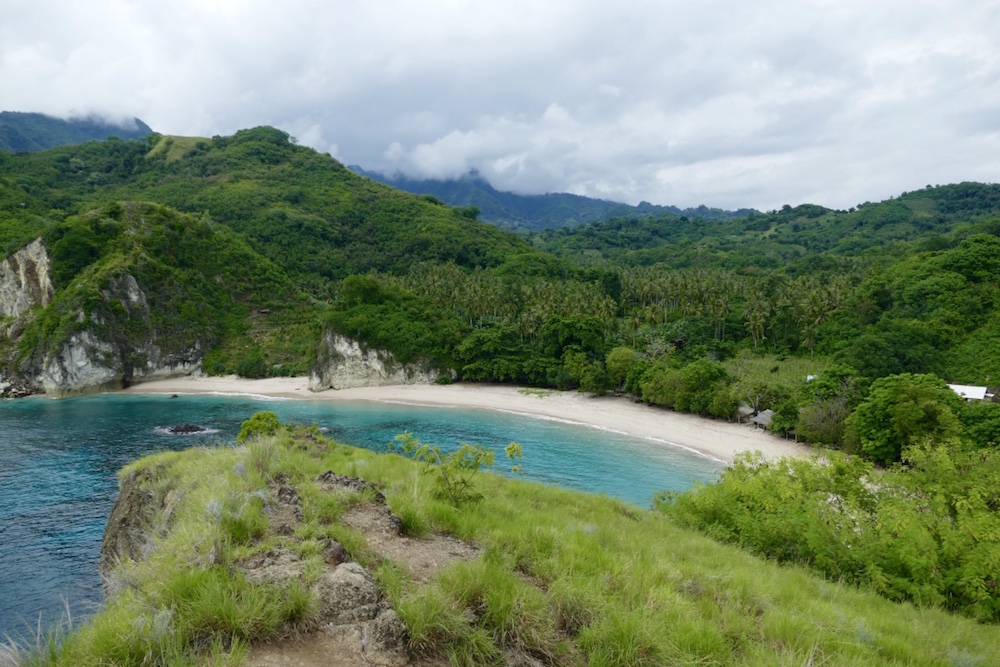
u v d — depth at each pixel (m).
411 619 5.79
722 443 56.66
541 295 107.50
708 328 93.12
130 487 21.77
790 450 53.47
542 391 86.94
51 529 33.34
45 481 43.66
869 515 14.89
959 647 8.91
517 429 64.94
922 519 13.20
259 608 5.67
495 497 15.11
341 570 6.69
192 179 199.25
